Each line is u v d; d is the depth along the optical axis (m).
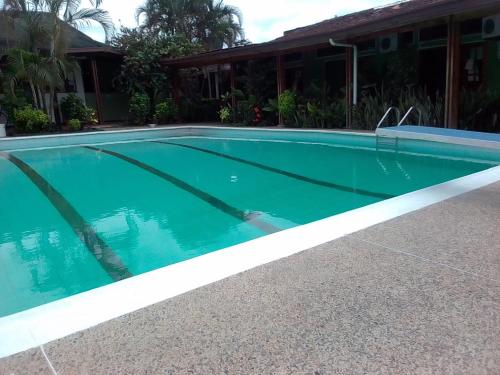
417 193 3.77
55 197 5.72
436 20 8.42
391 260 2.37
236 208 4.86
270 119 13.14
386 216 3.15
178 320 1.83
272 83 13.50
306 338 1.67
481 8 6.96
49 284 3.07
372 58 12.88
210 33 22.52
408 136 5.48
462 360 1.50
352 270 2.26
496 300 1.90
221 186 6.04
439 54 11.38
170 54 15.41
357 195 5.18
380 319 1.78
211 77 18.47
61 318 1.87
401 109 9.12
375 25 8.62
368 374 1.45
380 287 2.06
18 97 12.68
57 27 12.12
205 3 22.20
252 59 13.55
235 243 3.75
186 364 1.54
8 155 9.75
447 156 7.14
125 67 14.92
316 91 12.00
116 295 2.06
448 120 8.37
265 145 10.05
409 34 11.74
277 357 1.56
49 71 12.18
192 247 3.70
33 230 4.32
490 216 3.05
